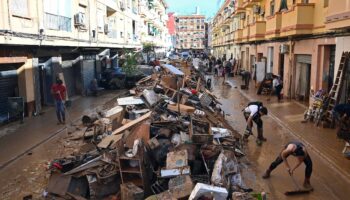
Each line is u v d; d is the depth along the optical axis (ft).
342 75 45.73
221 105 66.90
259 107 41.24
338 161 33.71
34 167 32.78
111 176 25.76
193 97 52.95
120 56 117.60
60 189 25.30
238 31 134.10
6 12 42.45
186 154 27.25
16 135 43.80
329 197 26.84
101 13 87.56
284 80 76.95
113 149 29.17
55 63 65.26
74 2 67.46
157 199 22.61
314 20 60.39
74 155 32.19
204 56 220.64
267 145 40.14
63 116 50.57
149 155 28.68
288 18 65.98
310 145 39.01
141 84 72.28
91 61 89.61
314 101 50.88
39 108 57.77
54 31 57.11
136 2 135.33
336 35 49.96
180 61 121.90
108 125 40.75
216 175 25.71
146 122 33.35
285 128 47.83
